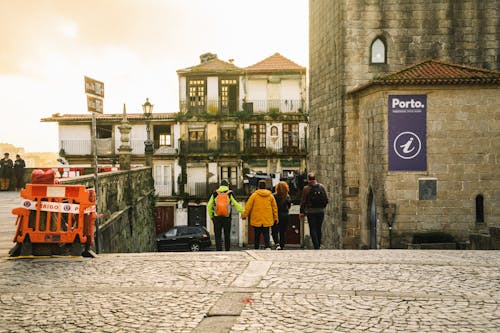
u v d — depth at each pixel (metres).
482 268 8.04
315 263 8.44
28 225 8.99
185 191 45.66
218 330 5.19
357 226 23.70
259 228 12.09
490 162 19.39
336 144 24.91
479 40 24.02
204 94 46.56
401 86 19.33
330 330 5.18
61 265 8.37
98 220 11.36
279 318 5.56
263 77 46.12
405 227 19.39
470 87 19.28
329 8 26.33
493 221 19.47
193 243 35.03
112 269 8.05
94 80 11.02
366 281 7.18
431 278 7.37
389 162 19.44
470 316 5.60
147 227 26.28
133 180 20.73
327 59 26.89
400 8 23.89
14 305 6.13
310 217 12.82
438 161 19.42
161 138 46.62
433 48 23.97
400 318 5.54
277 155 45.12
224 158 45.50
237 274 7.62
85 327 5.34
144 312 5.81
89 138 46.81
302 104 45.78
